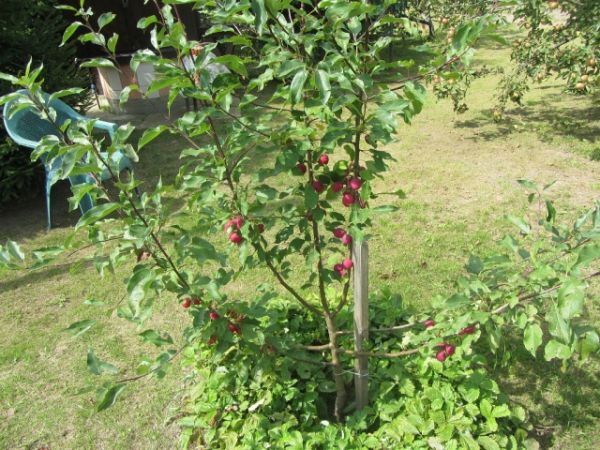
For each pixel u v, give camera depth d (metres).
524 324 1.64
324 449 2.14
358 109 1.66
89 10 1.68
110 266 1.74
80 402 2.78
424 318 2.24
